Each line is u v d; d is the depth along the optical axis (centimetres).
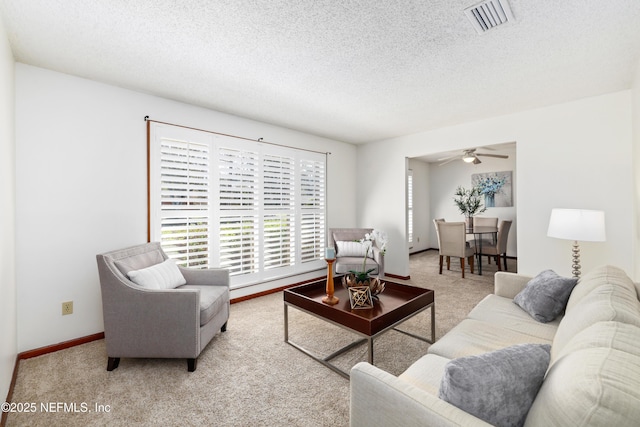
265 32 190
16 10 167
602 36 194
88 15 172
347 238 446
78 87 250
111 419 156
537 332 168
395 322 199
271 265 394
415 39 198
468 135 387
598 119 294
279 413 161
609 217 289
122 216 272
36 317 228
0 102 170
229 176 348
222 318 254
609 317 104
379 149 493
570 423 61
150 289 205
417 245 710
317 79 258
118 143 270
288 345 241
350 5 164
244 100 307
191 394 177
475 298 360
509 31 188
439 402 86
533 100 308
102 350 235
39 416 158
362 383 102
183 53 215
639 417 55
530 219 336
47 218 234
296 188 427
